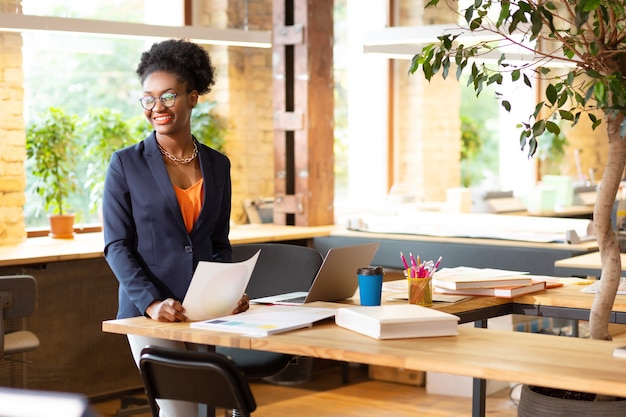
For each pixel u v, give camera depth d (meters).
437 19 9.20
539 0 3.14
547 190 8.82
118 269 3.41
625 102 2.86
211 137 7.45
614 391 2.33
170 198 3.46
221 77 7.57
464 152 10.09
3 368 5.51
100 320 5.96
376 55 6.50
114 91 7.33
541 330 6.18
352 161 9.05
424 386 6.16
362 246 3.78
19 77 6.21
